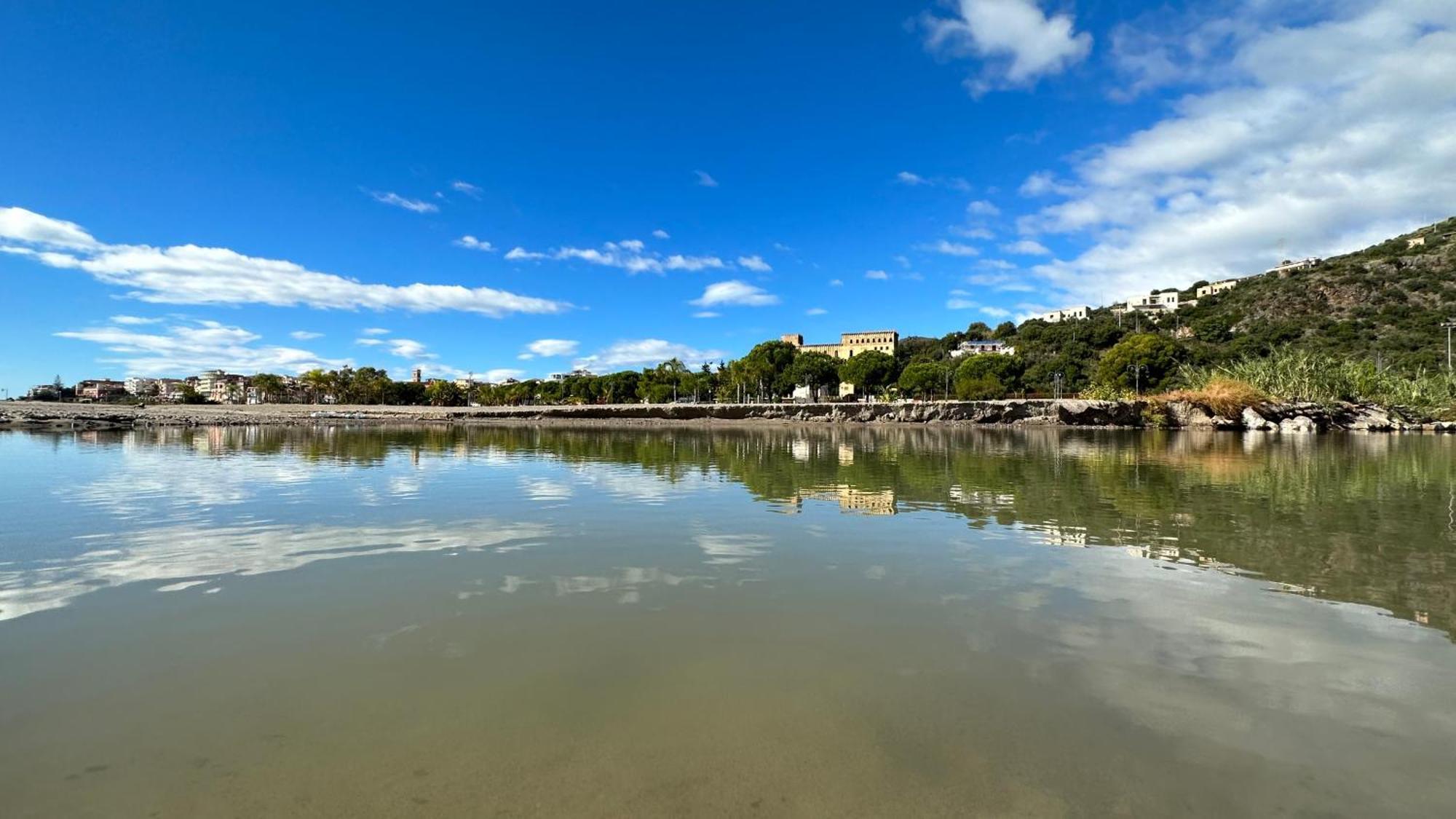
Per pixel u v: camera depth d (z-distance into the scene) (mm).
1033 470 23641
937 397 113375
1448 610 7484
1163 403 69000
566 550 10711
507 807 3840
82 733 4742
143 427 69250
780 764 4309
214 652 6281
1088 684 5539
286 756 4422
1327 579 8820
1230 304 141625
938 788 4043
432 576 9094
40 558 10102
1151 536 11711
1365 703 5203
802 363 119875
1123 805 3865
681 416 101312
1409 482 19422
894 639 6602
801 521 13320
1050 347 145250
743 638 6656
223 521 13273
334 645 6461
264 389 167875
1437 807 3869
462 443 42156
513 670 5832
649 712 5047
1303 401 62719
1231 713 5031
